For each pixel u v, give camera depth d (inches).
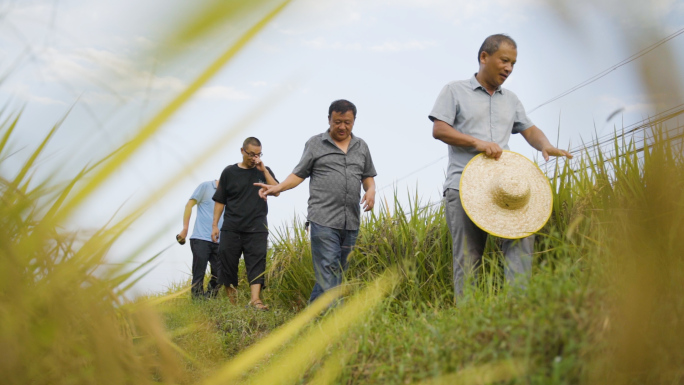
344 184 202.5
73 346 26.4
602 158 142.4
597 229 116.8
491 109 169.6
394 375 76.7
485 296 112.0
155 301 33.3
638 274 44.6
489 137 168.6
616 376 60.3
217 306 208.1
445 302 162.6
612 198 129.6
